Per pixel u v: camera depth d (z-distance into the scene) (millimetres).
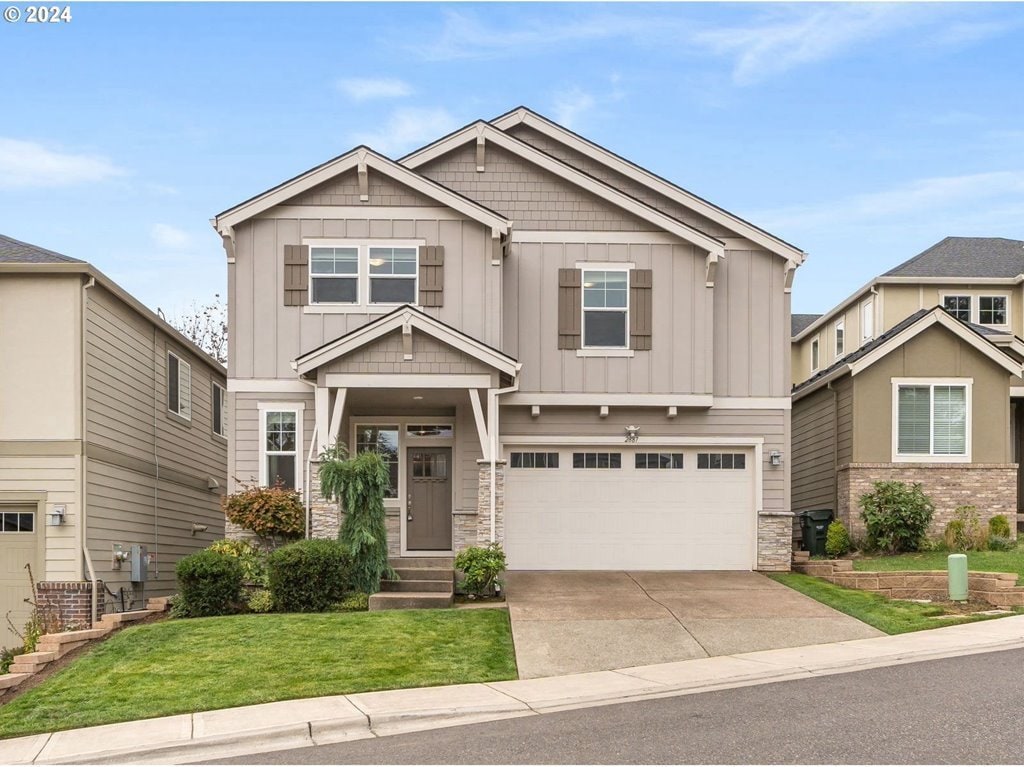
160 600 16578
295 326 19078
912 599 16531
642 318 19922
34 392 17266
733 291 20500
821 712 9891
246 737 9742
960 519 21469
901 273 29469
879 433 21953
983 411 22141
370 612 15156
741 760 8438
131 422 19875
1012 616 14883
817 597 16672
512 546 20172
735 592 17266
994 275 29203
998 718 9461
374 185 19250
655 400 19797
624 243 20047
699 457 20484
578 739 9266
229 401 18984
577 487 20344
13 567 17078
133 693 11352
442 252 19219
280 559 15664
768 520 20062
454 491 19797
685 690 11250
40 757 9367
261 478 18922
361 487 16328
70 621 16828
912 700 10227
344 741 9766
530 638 13844
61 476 17141
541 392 19781
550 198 20125
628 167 20938
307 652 12820
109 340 18750
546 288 19953
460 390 18406
